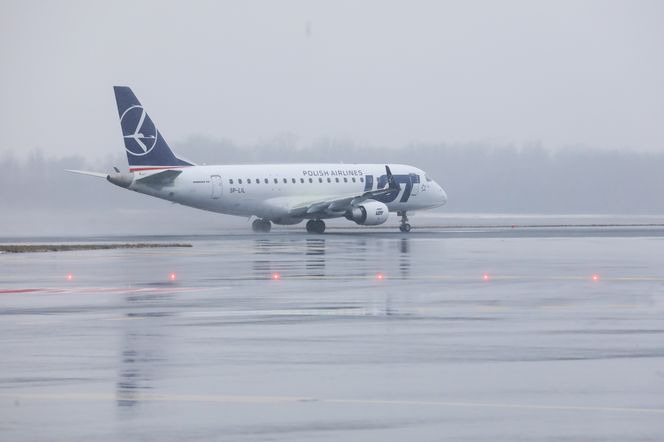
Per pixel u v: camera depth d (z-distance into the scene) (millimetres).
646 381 48906
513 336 64562
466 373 51219
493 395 45719
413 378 49875
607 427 39688
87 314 76875
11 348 59812
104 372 51750
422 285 101375
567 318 74188
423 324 70562
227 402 44375
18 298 89062
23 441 37562
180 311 78688
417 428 39625
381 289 96812
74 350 59000
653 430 39156
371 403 44125
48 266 128125
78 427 39781
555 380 49250
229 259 139750
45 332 66812
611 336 64625
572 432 38875
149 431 39156
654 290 96812
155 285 101188
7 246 170125
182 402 44406
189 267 125375
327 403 44156
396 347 59906
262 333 66062
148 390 47000
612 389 46969
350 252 156375
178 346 60469
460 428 39594
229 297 89312
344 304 83625
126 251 159875
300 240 196875
